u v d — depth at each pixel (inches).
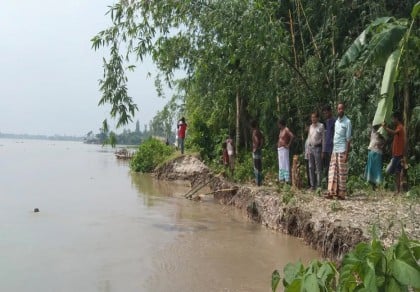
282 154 490.3
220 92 638.5
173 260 301.7
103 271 277.4
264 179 575.5
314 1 530.9
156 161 977.5
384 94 224.4
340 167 398.9
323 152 435.2
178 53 552.4
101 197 588.7
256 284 256.8
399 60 228.4
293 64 539.5
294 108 567.2
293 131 574.6
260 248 334.0
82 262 294.7
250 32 483.8
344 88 486.6
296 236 368.8
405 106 431.5
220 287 251.9
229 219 446.3
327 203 382.6
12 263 290.4
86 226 400.8
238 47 505.0
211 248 332.5
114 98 462.0
